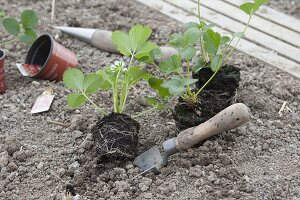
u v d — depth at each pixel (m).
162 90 2.71
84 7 3.96
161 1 3.99
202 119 2.66
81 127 2.85
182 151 2.67
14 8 3.93
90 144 2.72
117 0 4.02
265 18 3.73
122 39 2.71
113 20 3.79
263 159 2.66
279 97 3.08
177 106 2.73
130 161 2.64
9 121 2.90
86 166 2.61
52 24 3.74
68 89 3.12
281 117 2.93
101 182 2.53
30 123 2.89
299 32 3.58
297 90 3.11
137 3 4.00
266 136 2.79
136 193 2.48
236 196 2.45
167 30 3.65
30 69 3.27
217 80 2.79
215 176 2.54
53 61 3.12
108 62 3.35
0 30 3.68
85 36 3.50
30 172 2.61
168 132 2.81
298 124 2.89
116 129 2.57
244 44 3.48
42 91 3.10
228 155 2.66
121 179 2.55
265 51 3.42
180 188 2.50
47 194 2.50
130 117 2.65
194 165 2.62
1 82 3.07
